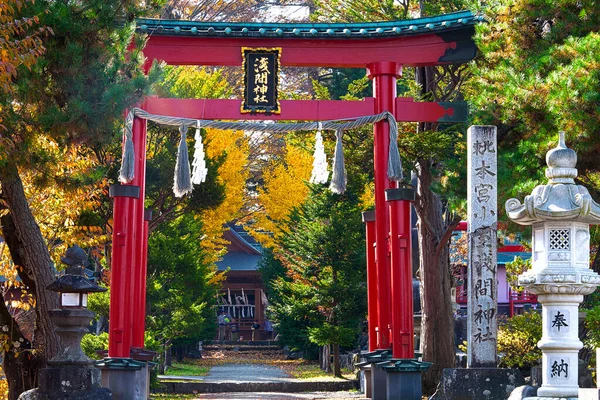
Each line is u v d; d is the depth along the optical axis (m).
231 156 40.09
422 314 25.53
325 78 51.19
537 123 17.84
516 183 17.48
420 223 25.64
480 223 16.06
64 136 15.66
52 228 21.50
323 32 20.20
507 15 18.52
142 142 19.86
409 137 22.41
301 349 45.09
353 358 34.19
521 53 18.64
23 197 17.19
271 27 20.22
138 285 20.17
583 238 10.73
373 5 27.95
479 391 15.41
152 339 28.77
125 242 18.95
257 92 20.23
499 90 18.20
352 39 20.48
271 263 48.81
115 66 15.60
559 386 10.55
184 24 20.23
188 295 34.06
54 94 15.70
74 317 14.80
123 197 19.06
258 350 55.38
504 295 44.47
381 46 20.55
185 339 42.91
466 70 26.11
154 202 29.61
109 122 15.51
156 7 16.78
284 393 30.56
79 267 15.25
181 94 30.44
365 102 20.31
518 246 42.75
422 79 26.09
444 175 21.77
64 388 14.59
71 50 14.91
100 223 25.69
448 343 25.19
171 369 38.84
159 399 26.80
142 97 16.11
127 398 18.23
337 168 19.67
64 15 14.96
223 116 20.22
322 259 34.06
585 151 17.33
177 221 34.72
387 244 19.95
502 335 21.27
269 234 50.66
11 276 20.55
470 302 15.89
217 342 58.09
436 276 25.25
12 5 14.53
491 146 16.25
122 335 18.70
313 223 34.34
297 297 35.62
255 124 19.55
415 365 18.34
